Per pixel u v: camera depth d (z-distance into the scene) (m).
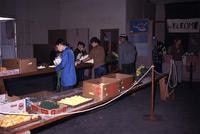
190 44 12.05
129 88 4.16
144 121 4.23
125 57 6.46
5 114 2.63
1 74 4.67
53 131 3.72
